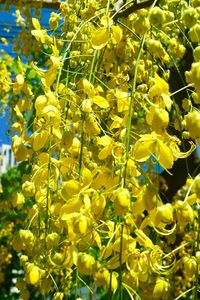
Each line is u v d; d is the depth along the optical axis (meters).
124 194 0.48
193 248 0.59
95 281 0.53
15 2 1.39
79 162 0.56
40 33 0.66
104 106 0.58
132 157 0.51
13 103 1.27
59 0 1.35
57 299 0.57
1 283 2.63
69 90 0.61
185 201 0.52
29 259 0.66
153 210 0.51
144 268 0.52
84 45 0.77
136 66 0.55
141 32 0.60
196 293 0.53
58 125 0.58
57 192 0.59
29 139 0.61
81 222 0.50
